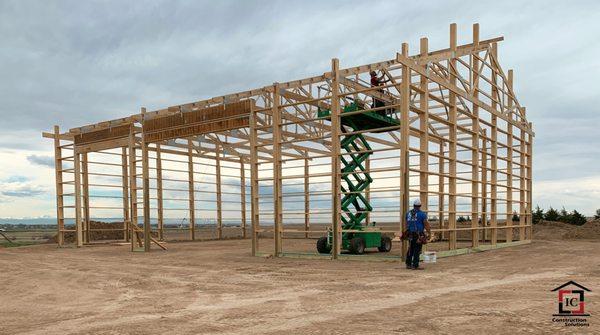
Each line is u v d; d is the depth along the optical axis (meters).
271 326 6.14
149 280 10.91
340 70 14.80
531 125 22.84
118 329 6.25
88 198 24.33
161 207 26.17
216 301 8.16
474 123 17.02
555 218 39.31
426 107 13.87
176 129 18.31
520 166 22.20
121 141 20.25
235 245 22.34
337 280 10.10
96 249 20.89
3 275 12.33
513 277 10.07
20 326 6.75
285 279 10.54
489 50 18.48
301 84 15.52
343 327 5.94
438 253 14.42
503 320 6.07
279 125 15.88
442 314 6.51
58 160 23.27
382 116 16.02
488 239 24.42
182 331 6.04
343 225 15.55
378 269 11.77
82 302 8.56
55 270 13.15
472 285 9.03
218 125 17.09
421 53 14.16
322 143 22.58
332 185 14.44
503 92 19.52
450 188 15.44
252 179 16.22
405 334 5.52
